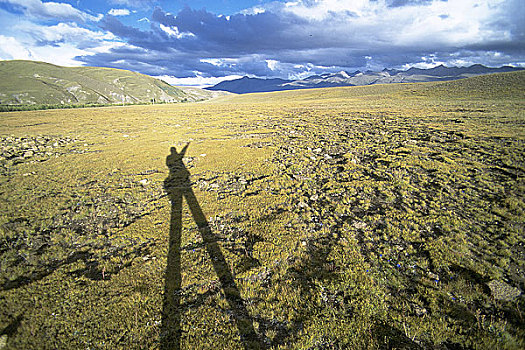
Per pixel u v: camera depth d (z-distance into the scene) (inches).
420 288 238.4
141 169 706.2
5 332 210.7
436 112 1509.6
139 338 202.5
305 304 229.9
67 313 229.5
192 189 547.8
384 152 746.2
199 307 231.8
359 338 193.2
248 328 208.7
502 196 418.9
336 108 2262.6
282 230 362.0
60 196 524.4
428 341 188.4
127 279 272.1
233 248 325.7
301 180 572.1
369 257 290.4
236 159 767.7
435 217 365.4
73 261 315.9
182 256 311.0
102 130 1453.0
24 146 1003.9
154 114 2411.4
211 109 2955.2
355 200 450.9
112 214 446.6
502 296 220.8
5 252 331.6
